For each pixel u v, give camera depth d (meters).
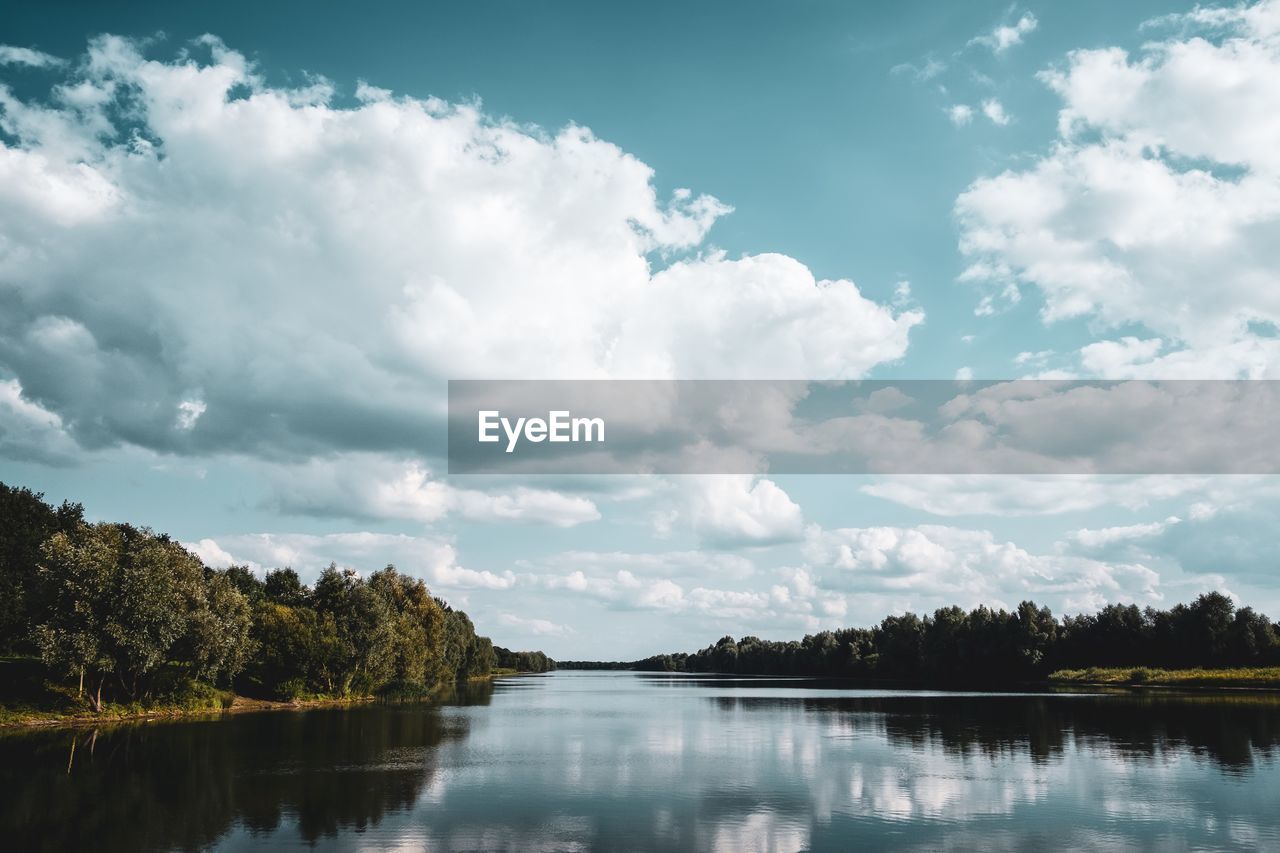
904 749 52.03
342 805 32.31
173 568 75.81
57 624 67.12
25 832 27.45
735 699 119.31
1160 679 146.12
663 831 28.11
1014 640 184.62
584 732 64.12
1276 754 48.41
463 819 29.83
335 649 99.00
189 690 80.38
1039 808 32.34
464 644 182.38
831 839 27.11
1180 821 29.97
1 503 94.44
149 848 25.42
